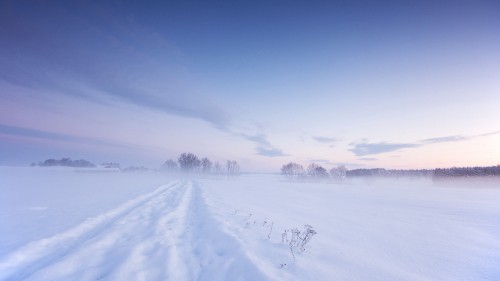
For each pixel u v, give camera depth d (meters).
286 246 6.72
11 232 7.93
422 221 12.20
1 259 5.52
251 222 10.06
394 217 13.32
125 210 12.92
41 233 7.80
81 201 15.98
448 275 5.18
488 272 5.39
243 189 34.56
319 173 101.62
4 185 31.03
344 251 6.59
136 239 7.48
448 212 15.71
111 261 5.66
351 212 14.84
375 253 6.56
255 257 5.52
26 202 15.41
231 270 4.97
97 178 58.03
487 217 13.72
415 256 6.45
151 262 5.58
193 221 10.52
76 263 5.50
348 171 123.12
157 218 10.76
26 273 5.02
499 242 8.18
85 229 8.70
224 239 7.17
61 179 48.84
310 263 5.43
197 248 6.75
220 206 14.74
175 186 35.47
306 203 19.20
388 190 45.00
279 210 14.40
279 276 4.59
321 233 8.70
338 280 4.59
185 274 4.96
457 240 8.40
